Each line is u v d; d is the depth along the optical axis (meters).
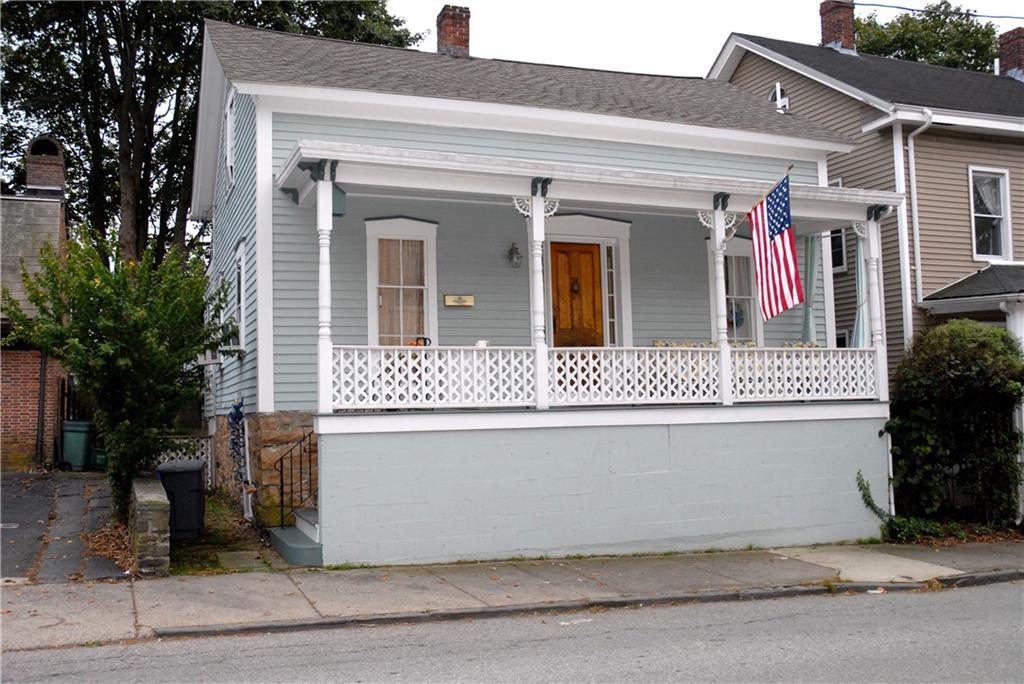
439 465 10.70
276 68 12.62
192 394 11.17
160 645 7.17
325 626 7.90
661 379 12.06
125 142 25.48
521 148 13.83
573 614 8.70
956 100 17.94
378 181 10.76
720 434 12.29
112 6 25.00
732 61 21.41
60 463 16.94
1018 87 20.66
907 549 12.64
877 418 13.37
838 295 18.39
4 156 27.03
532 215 11.48
